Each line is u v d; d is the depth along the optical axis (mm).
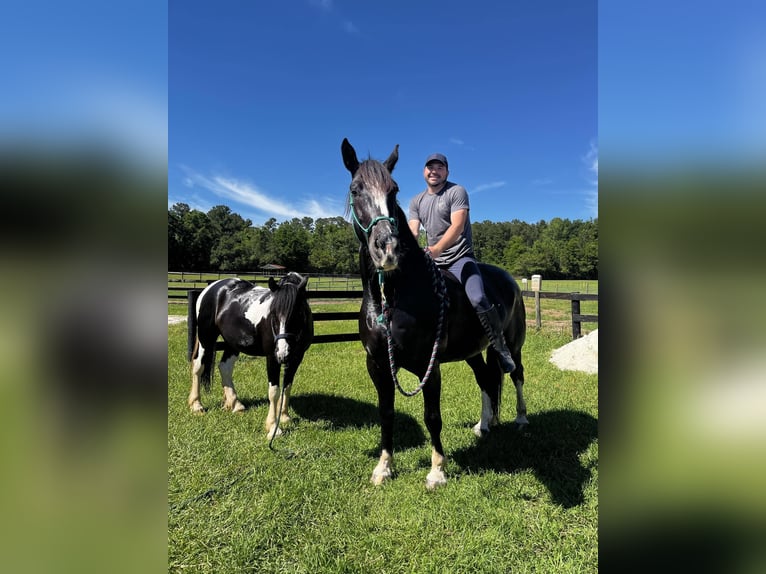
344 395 5082
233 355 4699
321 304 17672
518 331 3885
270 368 3912
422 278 2709
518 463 3180
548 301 19375
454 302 2922
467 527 2373
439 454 2895
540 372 6121
